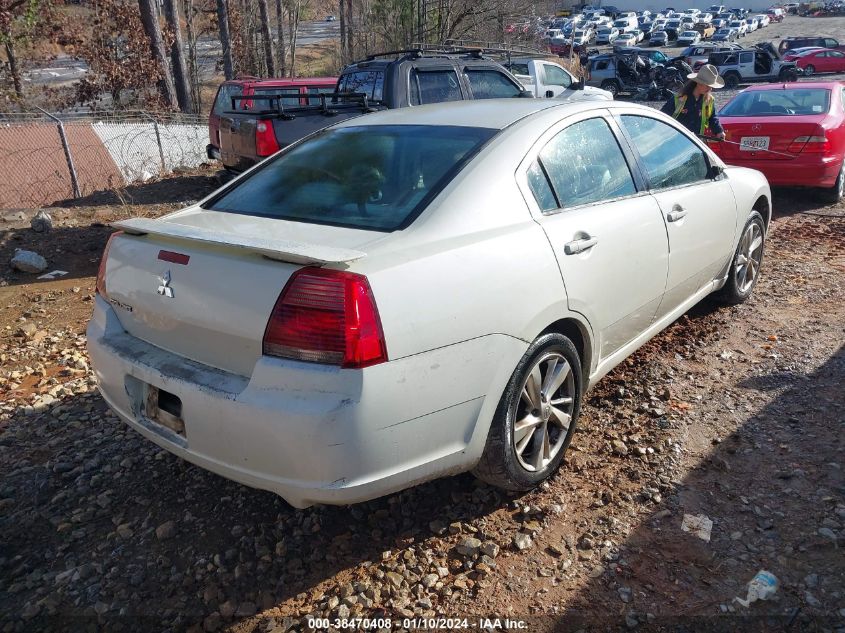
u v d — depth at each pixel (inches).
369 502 123.8
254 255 98.0
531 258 115.0
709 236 175.2
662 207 153.8
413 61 344.2
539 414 121.2
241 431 95.6
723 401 155.3
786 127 323.6
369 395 92.3
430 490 126.6
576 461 134.8
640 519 118.0
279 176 133.6
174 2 841.5
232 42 1107.3
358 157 130.4
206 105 1154.7
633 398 157.9
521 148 125.3
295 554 112.0
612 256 134.5
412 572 107.9
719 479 127.9
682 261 163.0
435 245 105.1
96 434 148.9
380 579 106.7
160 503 125.4
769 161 331.3
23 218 355.6
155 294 107.3
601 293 132.3
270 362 93.7
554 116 136.3
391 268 97.4
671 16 2714.1
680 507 120.6
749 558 108.3
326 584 106.0
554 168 130.6
